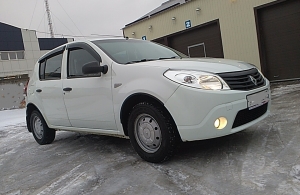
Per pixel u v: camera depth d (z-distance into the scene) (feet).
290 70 34.45
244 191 7.57
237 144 11.48
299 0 32.22
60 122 14.85
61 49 14.83
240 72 10.23
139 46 13.83
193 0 42.83
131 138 11.17
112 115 11.53
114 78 11.33
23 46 107.76
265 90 10.94
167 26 47.93
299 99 19.43
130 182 9.28
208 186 8.16
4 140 20.43
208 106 9.15
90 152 13.82
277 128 12.98
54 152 14.90
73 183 9.91
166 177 9.23
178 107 9.45
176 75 9.66
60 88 14.05
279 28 34.47
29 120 17.95
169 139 9.91
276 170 8.54
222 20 39.63
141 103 10.52
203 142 12.37
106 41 13.42
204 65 10.25
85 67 11.24
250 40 36.91
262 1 34.91
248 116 10.09
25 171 12.21
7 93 45.65
